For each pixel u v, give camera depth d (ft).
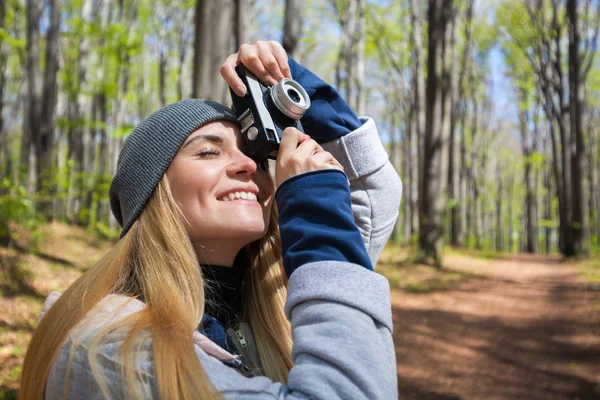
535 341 24.72
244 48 3.94
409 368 20.51
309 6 76.02
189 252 3.40
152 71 88.17
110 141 64.69
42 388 3.24
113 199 4.06
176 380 2.81
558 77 74.69
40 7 46.98
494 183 153.07
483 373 19.94
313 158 3.43
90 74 68.44
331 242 3.16
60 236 37.73
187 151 3.58
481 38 94.27
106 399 2.77
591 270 50.19
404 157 101.30
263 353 4.03
